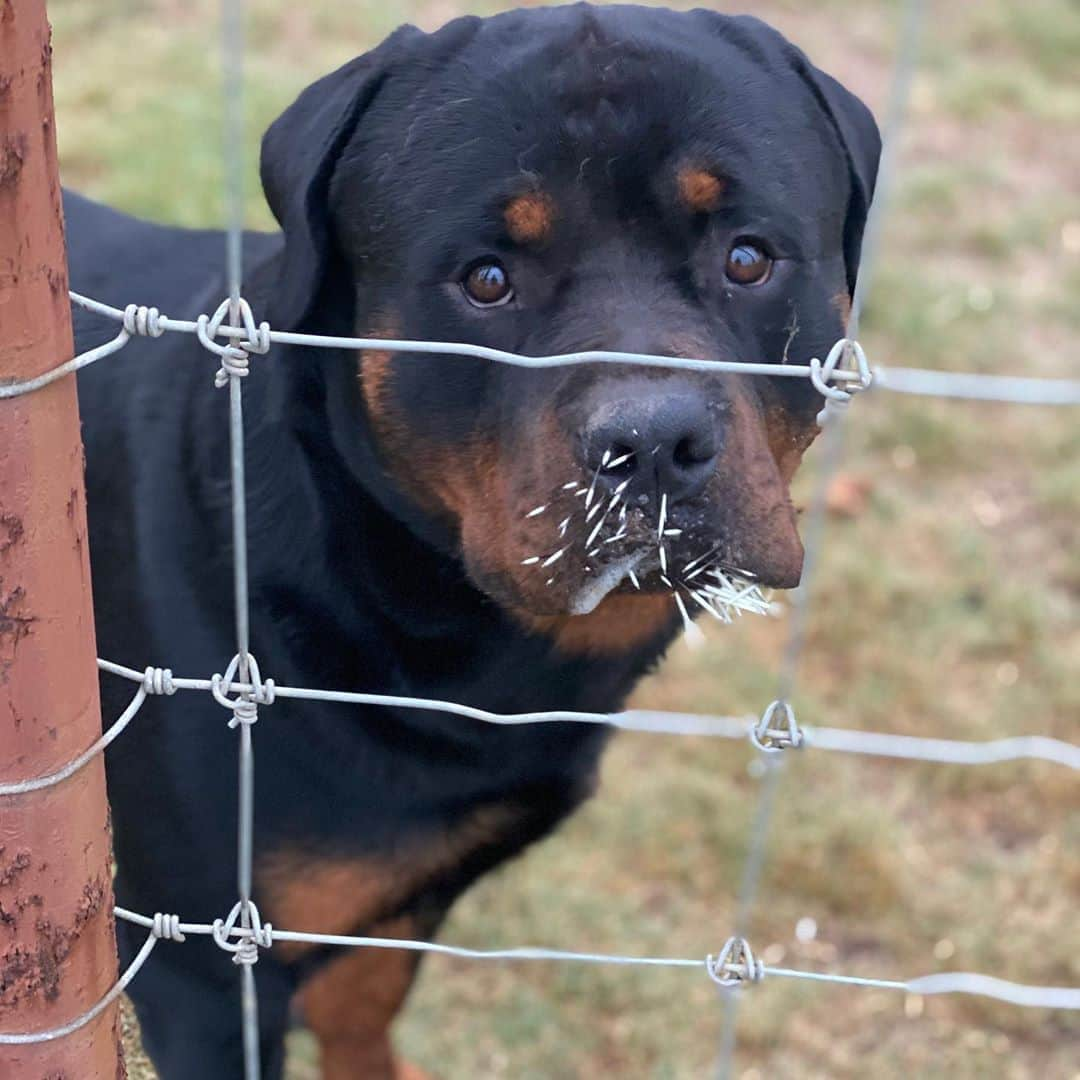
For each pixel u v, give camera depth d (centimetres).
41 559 51
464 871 81
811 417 76
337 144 73
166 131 193
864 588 136
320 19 236
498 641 75
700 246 71
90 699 54
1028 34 259
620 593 68
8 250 49
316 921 76
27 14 48
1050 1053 102
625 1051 102
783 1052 102
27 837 54
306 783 73
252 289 78
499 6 247
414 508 74
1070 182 215
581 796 83
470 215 70
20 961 55
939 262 190
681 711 123
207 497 75
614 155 69
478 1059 101
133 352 81
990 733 123
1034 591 138
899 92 57
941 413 161
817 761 120
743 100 71
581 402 65
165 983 76
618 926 108
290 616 74
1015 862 113
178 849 74
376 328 73
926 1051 102
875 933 108
